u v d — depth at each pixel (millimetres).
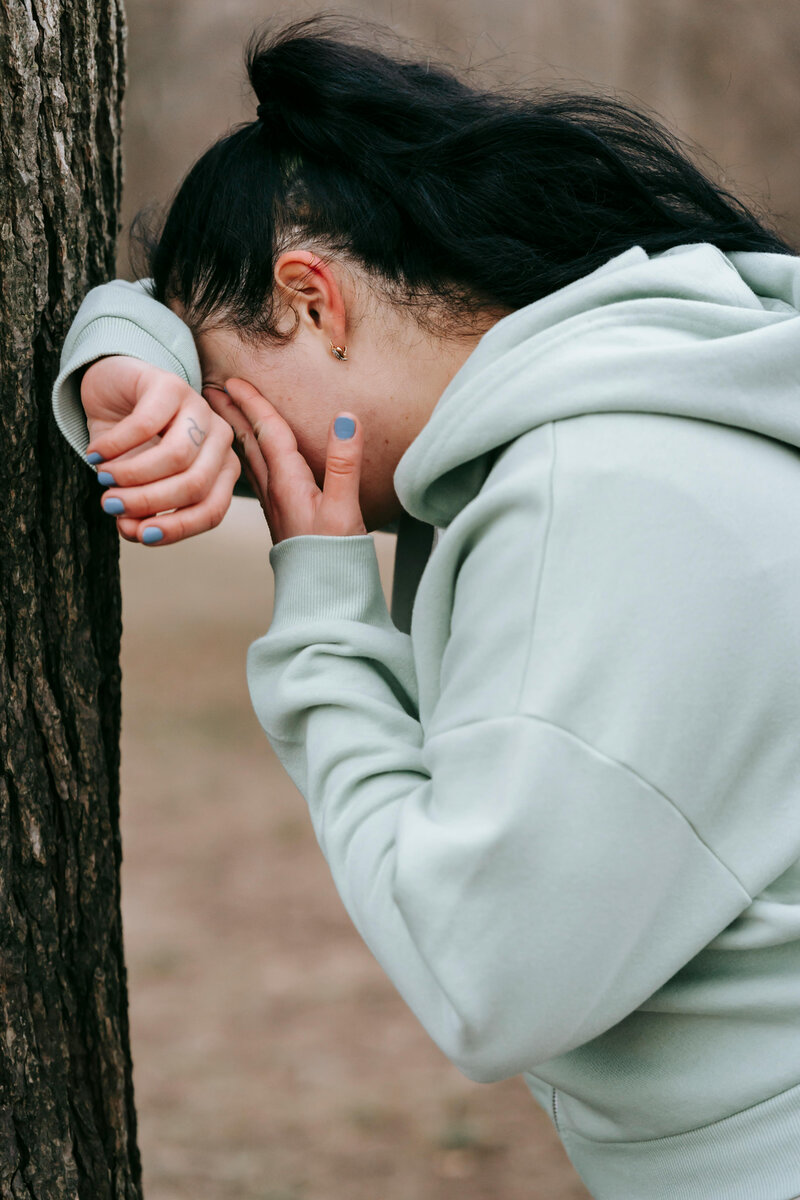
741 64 7613
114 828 1641
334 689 1229
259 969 4125
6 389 1362
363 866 1136
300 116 1310
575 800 976
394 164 1283
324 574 1278
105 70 1513
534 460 1063
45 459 1437
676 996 1116
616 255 1277
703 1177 1152
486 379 1139
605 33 7664
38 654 1468
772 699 1015
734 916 1044
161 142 9734
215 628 9312
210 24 9523
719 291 1175
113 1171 1637
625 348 1087
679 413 1053
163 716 7164
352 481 1312
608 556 1003
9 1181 1501
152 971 4117
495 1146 3146
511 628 1022
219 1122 3238
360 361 1315
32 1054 1512
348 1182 2977
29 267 1367
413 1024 3775
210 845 5242
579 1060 1196
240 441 1367
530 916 987
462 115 1343
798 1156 1108
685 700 983
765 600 1013
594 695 985
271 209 1307
